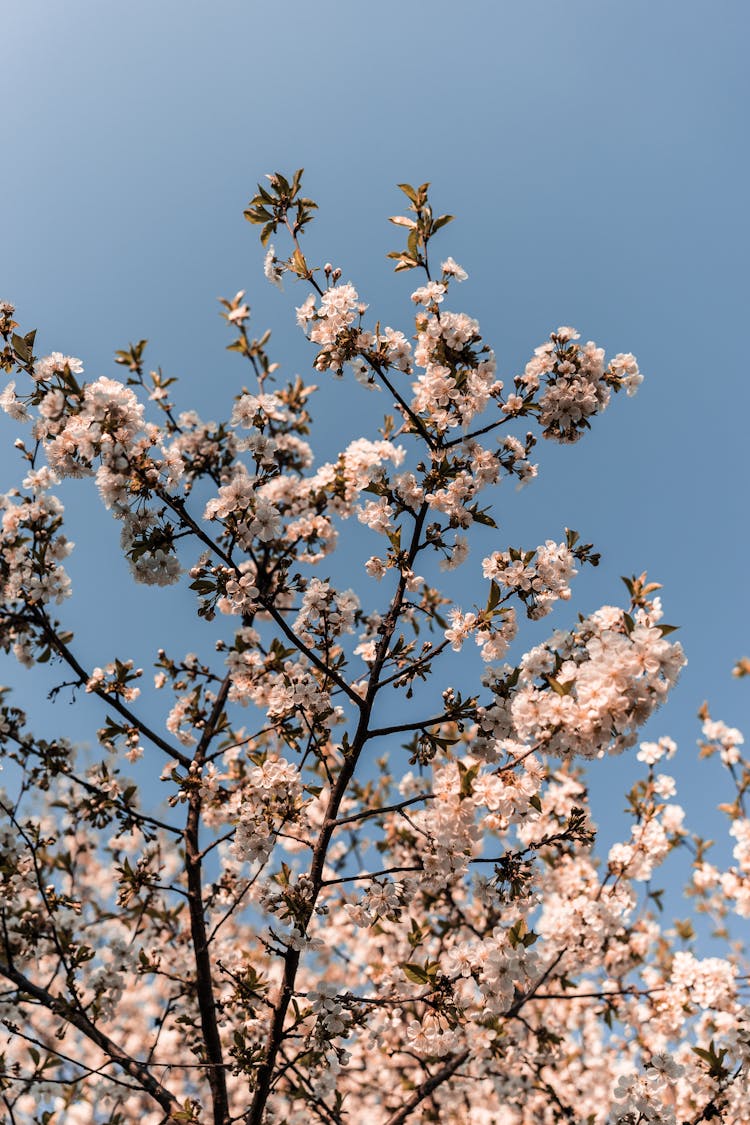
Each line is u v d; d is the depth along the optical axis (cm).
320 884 492
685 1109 612
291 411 536
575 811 495
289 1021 652
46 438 491
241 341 514
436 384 500
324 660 523
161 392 480
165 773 504
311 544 521
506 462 520
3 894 529
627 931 801
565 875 717
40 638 487
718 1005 629
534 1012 871
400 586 522
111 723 502
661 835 679
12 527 481
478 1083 879
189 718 561
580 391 510
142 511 480
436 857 480
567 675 425
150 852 559
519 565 508
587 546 520
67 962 559
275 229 524
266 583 520
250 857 485
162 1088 504
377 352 507
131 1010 975
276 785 488
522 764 487
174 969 729
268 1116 613
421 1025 525
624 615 432
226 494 475
